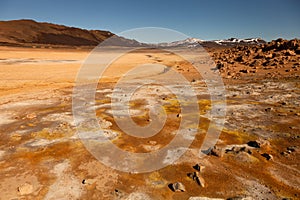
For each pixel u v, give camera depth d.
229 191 7.20
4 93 20.56
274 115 14.01
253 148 9.91
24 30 173.12
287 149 9.79
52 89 22.66
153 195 7.06
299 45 36.22
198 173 7.98
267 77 25.97
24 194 7.07
